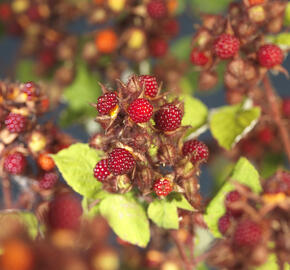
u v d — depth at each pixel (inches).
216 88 30.5
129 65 29.2
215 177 26.0
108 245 16.1
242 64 22.4
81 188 20.3
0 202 22.0
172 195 20.0
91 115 29.1
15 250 14.9
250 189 19.6
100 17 27.2
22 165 21.2
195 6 32.0
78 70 29.2
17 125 21.1
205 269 23.5
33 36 30.2
